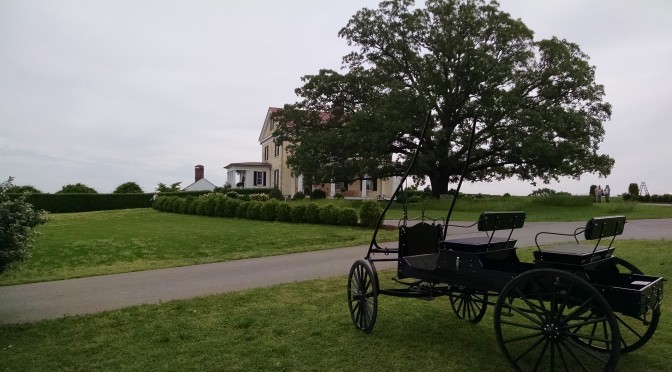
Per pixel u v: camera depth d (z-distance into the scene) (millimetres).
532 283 3961
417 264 5242
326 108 33844
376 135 28750
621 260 4684
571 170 28047
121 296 7527
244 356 4730
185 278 8898
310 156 32094
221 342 5152
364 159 29484
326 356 4691
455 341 5121
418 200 33062
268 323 5836
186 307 6684
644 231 15547
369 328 5301
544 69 30766
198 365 4520
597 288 3875
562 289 3914
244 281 8562
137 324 5922
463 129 31281
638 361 4441
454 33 30266
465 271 4547
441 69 30219
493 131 29469
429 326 5660
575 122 28219
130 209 34281
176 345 5105
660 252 10273
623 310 3771
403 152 32375
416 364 4457
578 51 32219
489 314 6145
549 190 35562
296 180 46500
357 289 5691
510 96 27594
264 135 55562
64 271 9734
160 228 18359
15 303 7164
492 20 29953
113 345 5148
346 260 10641
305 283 8180
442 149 29766
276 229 17156
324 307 6559
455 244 5027
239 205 23156
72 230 17953
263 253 11742
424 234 5535
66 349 5047
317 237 14617
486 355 4688
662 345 4871
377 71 31031
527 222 19047
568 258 4105
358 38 32469
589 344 4559
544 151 26922
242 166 51938
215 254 12031
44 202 35438
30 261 11000
